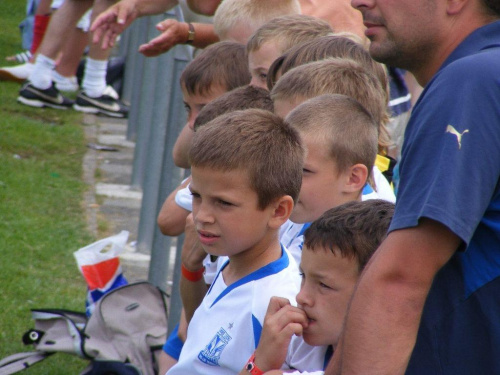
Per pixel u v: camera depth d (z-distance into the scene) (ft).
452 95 16.69
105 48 54.65
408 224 16.63
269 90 35.32
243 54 38.52
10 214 70.79
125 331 42.91
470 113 16.39
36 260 62.64
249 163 23.47
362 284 17.12
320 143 26.78
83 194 79.30
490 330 17.25
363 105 30.42
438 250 16.43
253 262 25.04
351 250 21.25
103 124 104.94
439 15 18.30
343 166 27.04
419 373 17.93
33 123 99.19
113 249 47.47
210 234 24.11
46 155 89.35
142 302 44.52
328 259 21.54
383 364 16.52
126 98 112.47
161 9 56.49
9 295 56.24
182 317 34.30
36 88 106.22
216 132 23.99
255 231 24.13
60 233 68.39
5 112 102.42
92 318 42.88
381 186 32.42
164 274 54.08
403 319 16.57
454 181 16.15
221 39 45.57
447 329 17.62
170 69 64.64
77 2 107.14
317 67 31.19
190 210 38.34
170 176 52.49
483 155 16.22
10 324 52.01
